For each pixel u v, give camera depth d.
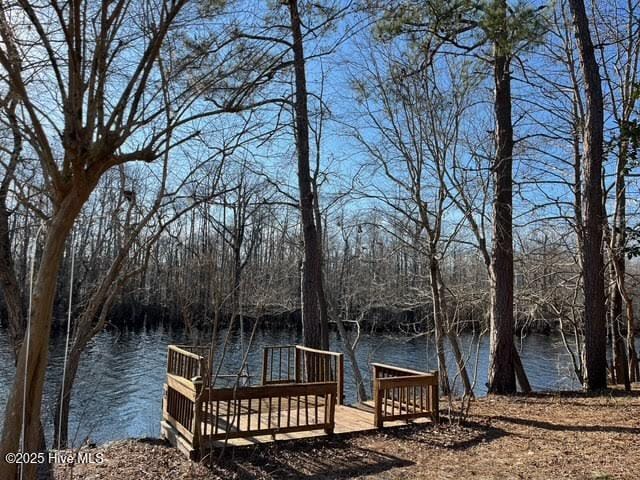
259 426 6.07
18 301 7.09
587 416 7.62
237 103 4.79
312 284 10.82
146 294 25.78
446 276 14.74
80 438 9.80
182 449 6.02
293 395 6.27
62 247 3.45
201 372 6.09
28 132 3.33
